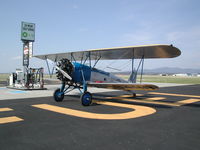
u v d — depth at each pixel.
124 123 4.95
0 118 5.35
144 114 6.16
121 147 3.29
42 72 15.12
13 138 3.71
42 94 11.66
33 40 15.93
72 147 3.28
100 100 9.64
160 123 5.00
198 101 9.52
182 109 7.19
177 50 7.08
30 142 3.50
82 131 4.19
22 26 15.36
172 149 3.23
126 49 7.64
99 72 9.39
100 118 5.48
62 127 4.49
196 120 5.38
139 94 12.89
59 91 8.82
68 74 8.23
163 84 25.05
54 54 9.74
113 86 8.91
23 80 16.55
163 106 7.88
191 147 3.32
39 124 4.74
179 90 16.27
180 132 4.21
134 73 11.45
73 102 8.63
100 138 3.74
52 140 3.61
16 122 4.92
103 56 9.74
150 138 3.78
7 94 11.62
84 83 8.13
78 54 9.38
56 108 7.05
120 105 7.97
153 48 7.13
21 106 7.40
